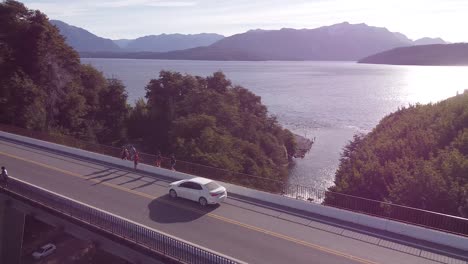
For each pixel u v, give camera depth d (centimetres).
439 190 2725
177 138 5175
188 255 1603
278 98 17162
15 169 3081
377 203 2517
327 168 7119
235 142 5725
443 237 1931
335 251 1838
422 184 2797
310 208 2350
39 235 3173
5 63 5884
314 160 7681
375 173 3403
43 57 6238
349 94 19475
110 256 2886
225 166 4212
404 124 5441
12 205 2430
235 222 2166
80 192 2595
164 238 1684
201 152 4472
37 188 2228
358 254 1812
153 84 7656
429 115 5569
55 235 3161
